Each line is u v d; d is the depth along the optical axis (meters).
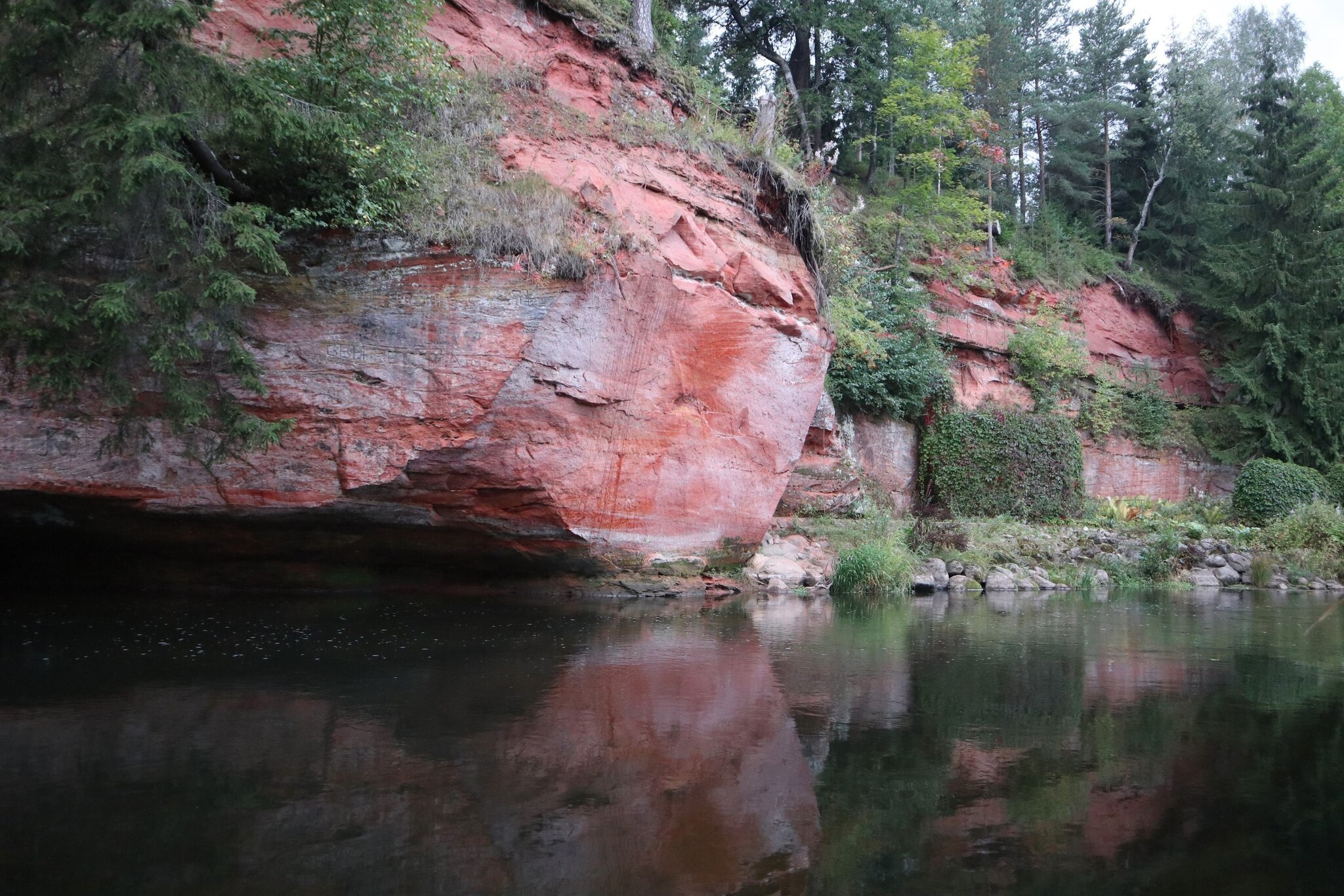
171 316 6.37
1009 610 9.92
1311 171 25.27
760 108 13.82
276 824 2.81
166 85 5.82
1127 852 2.79
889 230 20.11
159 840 2.66
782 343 11.45
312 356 7.82
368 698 4.59
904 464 17.97
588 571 10.08
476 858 2.60
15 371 6.91
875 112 24.30
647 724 4.23
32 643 5.83
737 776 3.49
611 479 9.66
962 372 20.38
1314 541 16.09
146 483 7.57
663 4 19.05
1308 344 24.22
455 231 8.33
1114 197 31.84
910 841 2.87
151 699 4.41
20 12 5.48
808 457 14.54
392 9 7.83
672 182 11.05
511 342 8.53
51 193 5.84
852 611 9.39
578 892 2.39
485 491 8.94
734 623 8.05
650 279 9.74
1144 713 4.73
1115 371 24.64
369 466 8.11
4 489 7.04
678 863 2.64
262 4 8.71
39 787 3.10
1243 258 25.97
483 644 6.35
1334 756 3.91
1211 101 31.69
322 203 7.77
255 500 7.95
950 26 28.48
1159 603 11.12
